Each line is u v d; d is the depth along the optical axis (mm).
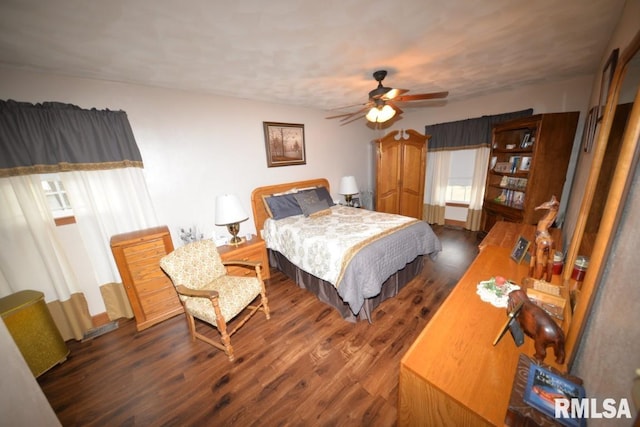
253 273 3010
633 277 558
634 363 494
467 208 4730
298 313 2471
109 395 1717
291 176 3898
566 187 3342
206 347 2098
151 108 2535
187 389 1718
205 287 2230
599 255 738
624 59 982
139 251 2268
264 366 1861
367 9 1390
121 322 2500
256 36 1629
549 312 1153
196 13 1341
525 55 2244
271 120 3512
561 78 3127
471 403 805
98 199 2305
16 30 1382
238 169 3248
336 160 4582
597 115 1820
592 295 758
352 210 3580
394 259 2385
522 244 1701
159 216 2684
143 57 1831
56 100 2070
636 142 616
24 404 897
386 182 4695
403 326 2203
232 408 1568
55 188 2242
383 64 2246
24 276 2057
